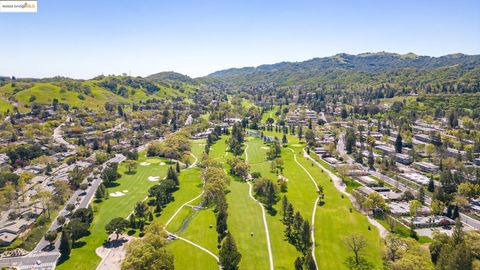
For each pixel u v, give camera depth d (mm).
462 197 163750
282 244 132250
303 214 157875
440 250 111875
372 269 114562
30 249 129750
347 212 159375
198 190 194375
